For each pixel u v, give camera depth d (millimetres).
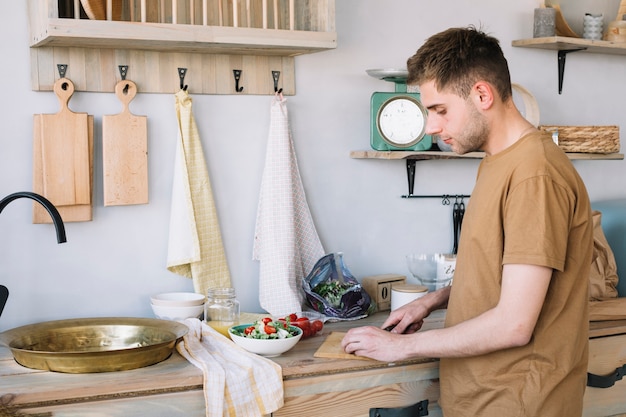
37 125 1971
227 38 1940
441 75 1564
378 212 2451
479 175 1660
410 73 1637
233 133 2225
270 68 2248
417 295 2201
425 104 1612
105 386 1558
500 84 1572
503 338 1509
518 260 1489
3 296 1842
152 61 2100
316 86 2326
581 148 2529
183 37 1891
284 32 2010
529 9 2619
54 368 1638
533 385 1562
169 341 1717
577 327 1577
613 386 2129
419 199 2512
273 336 1805
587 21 2650
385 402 1831
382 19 2402
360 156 2330
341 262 2266
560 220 1496
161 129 2133
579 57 2740
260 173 2270
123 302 2123
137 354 1656
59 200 1994
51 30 1755
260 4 2260
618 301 2303
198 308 2059
